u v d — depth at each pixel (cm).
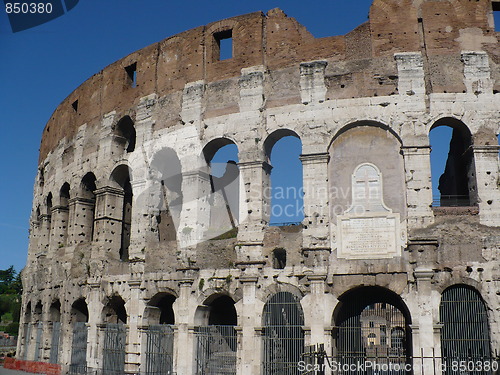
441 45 4181
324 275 3919
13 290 15925
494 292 3716
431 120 4038
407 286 3806
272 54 4478
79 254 5225
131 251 4691
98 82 5581
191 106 4650
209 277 4259
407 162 3991
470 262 3781
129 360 4456
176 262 4428
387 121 4081
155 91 4950
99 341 4772
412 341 3709
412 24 4241
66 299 5231
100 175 5228
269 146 4419
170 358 4312
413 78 4125
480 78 4088
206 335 4247
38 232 6594
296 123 4253
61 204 5897
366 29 4288
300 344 3928
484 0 4259
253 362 3972
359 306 4034
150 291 4491
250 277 4091
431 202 3906
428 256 3806
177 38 4931
